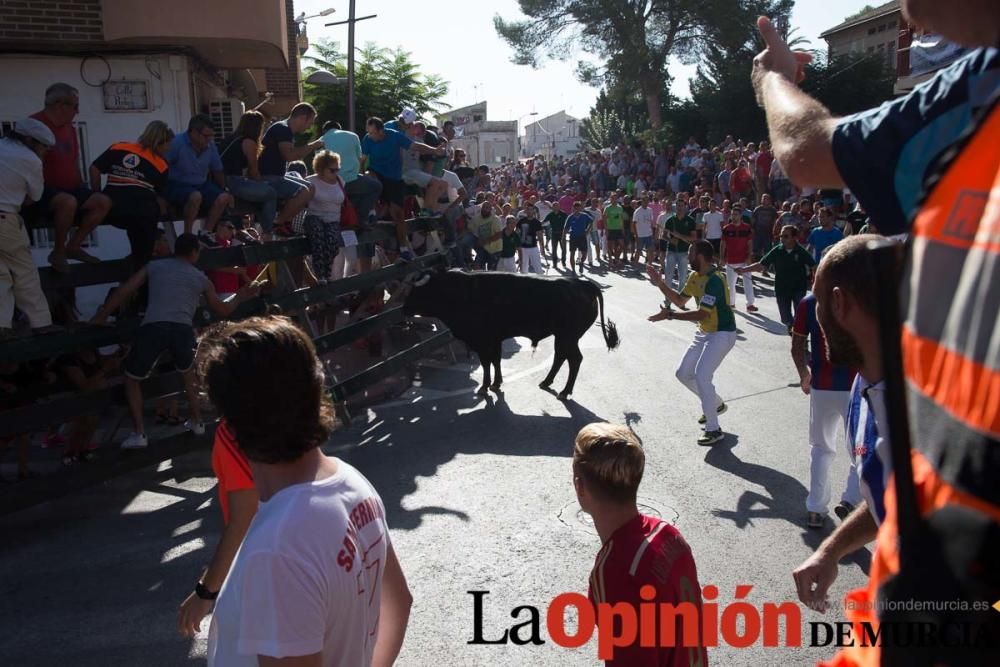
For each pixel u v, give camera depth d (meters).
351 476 1.97
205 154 7.48
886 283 0.88
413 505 6.29
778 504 6.16
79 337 6.23
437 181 11.84
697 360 7.61
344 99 21.61
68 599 5.04
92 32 9.30
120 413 8.95
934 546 0.79
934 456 0.80
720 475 6.79
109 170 6.64
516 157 80.56
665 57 39.19
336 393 8.46
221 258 7.17
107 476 6.43
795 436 7.81
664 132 37.88
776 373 10.30
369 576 1.91
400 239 10.86
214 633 1.77
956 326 0.79
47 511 6.49
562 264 22.59
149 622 4.75
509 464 7.20
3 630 4.67
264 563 1.69
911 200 1.20
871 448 2.37
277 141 8.58
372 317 9.19
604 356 11.54
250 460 1.89
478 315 9.46
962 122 1.13
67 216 6.23
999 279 0.75
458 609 4.73
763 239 19.03
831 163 1.27
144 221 6.77
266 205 8.16
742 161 23.83
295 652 1.67
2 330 5.70
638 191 29.73
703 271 7.58
